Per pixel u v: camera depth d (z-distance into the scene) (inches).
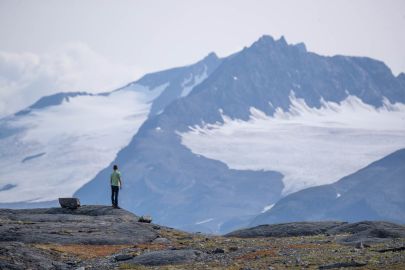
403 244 3164.4
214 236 4222.4
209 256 3307.1
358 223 4077.3
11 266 3127.5
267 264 2876.5
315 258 2928.2
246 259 3107.8
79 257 3479.3
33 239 3789.4
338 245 3383.4
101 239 3855.8
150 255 3253.0
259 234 4261.8
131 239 3905.0
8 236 3838.6
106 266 3161.9
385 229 3688.5
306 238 3841.0
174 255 3230.8
